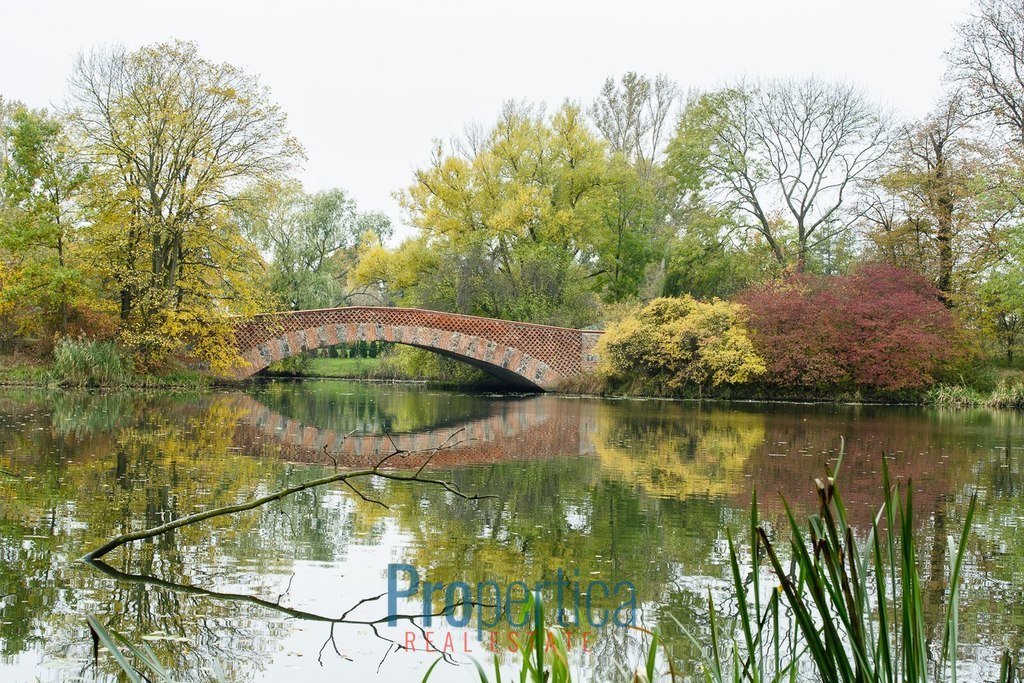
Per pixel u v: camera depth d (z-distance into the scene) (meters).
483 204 40.22
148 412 19.94
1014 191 28.36
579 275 40.19
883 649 3.05
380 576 6.91
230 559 7.29
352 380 47.38
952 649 3.02
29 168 27.00
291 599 6.35
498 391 37.06
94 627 3.44
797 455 14.35
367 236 53.38
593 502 9.99
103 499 9.42
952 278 32.38
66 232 27.17
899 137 36.88
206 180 28.00
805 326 31.09
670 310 33.28
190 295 29.78
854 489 11.01
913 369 29.95
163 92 27.84
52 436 14.59
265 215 29.70
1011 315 31.67
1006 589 6.82
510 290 38.75
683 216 45.47
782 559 7.55
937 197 32.53
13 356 28.69
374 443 15.61
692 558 7.53
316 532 8.29
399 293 59.28
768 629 5.77
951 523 9.17
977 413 25.91
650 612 6.16
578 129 40.91
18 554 7.25
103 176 26.98
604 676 5.05
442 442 16.06
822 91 39.84
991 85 30.61
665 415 23.31
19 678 4.87
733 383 31.86
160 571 6.91
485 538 8.20
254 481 10.78
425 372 43.12
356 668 5.11
